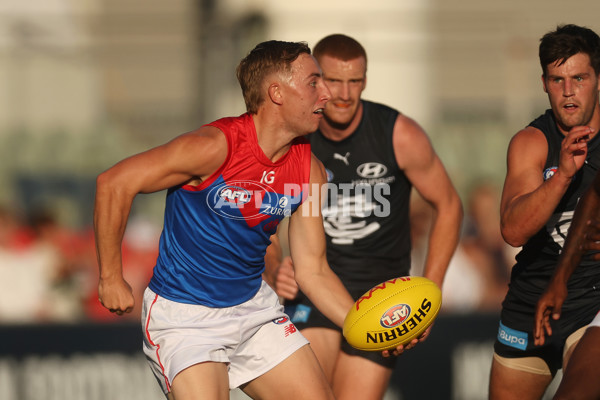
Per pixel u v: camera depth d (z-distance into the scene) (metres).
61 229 37.06
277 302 14.97
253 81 13.51
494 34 51.03
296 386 13.98
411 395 24.64
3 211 35.38
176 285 14.05
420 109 51.28
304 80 13.39
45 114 51.41
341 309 14.68
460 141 51.12
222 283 14.06
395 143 17.56
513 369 15.80
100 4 55.91
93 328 24.83
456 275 34.38
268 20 48.84
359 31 50.00
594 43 14.01
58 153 50.97
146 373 24.83
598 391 12.33
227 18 50.47
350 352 17.91
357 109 17.61
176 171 13.03
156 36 51.41
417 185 17.94
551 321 14.96
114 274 13.37
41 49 50.97
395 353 14.30
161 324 13.95
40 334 24.66
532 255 15.28
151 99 51.84
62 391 24.58
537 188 13.66
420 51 50.25
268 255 18.44
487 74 51.09
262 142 13.61
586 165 14.51
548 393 24.75
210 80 49.47
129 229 38.69
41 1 52.62
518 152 14.82
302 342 14.39
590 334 12.99
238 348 14.27
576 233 13.47
